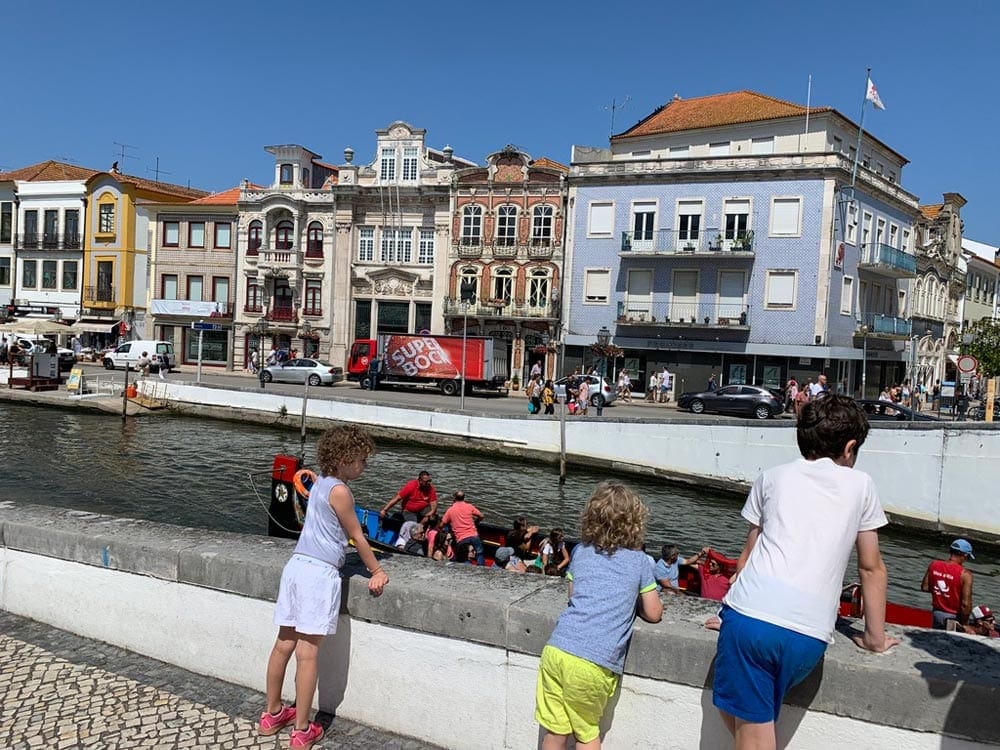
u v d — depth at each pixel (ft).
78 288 191.52
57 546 17.48
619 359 140.46
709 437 78.48
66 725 13.38
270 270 166.71
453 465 88.48
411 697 13.43
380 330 162.71
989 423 61.36
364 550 13.48
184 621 15.74
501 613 12.47
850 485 9.73
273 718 13.41
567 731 10.86
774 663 9.35
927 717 9.64
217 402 114.42
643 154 151.43
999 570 57.31
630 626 11.03
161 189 204.44
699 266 134.31
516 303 148.87
